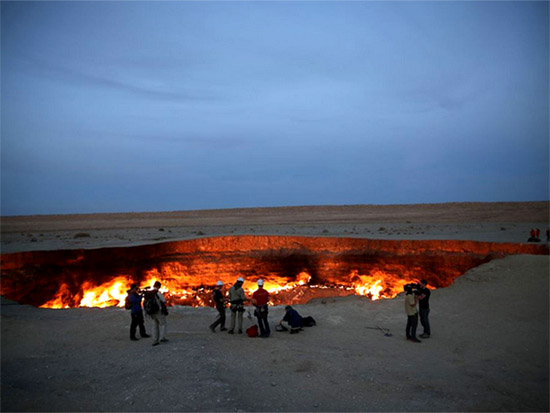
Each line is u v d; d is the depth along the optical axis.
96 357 8.41
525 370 7.59
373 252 26.05
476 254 23.33
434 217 73.06
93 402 6.10
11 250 23.66
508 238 27.28
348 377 7.18
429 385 6.85
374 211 100.75
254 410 5.82
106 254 25.31
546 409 5.99
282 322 10.70
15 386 6.77
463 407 6.02
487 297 12.84
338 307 13.20
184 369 7.44
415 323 9.56
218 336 10.18
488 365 7.88
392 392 6.54
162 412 5.71
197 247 27.34
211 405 5.91
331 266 26.58
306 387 6.72
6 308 13.55
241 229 51.41
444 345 9.23
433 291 14.28
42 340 9.80
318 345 9.30
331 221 70.25
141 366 7.72
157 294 9.34
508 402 6.22
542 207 82.56
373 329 10.77
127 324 11.50
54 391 6.56
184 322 12.12
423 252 24.77
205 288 26.19
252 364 7.84
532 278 13.74
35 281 22.33
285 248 27.47
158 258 26.73
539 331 9.84
